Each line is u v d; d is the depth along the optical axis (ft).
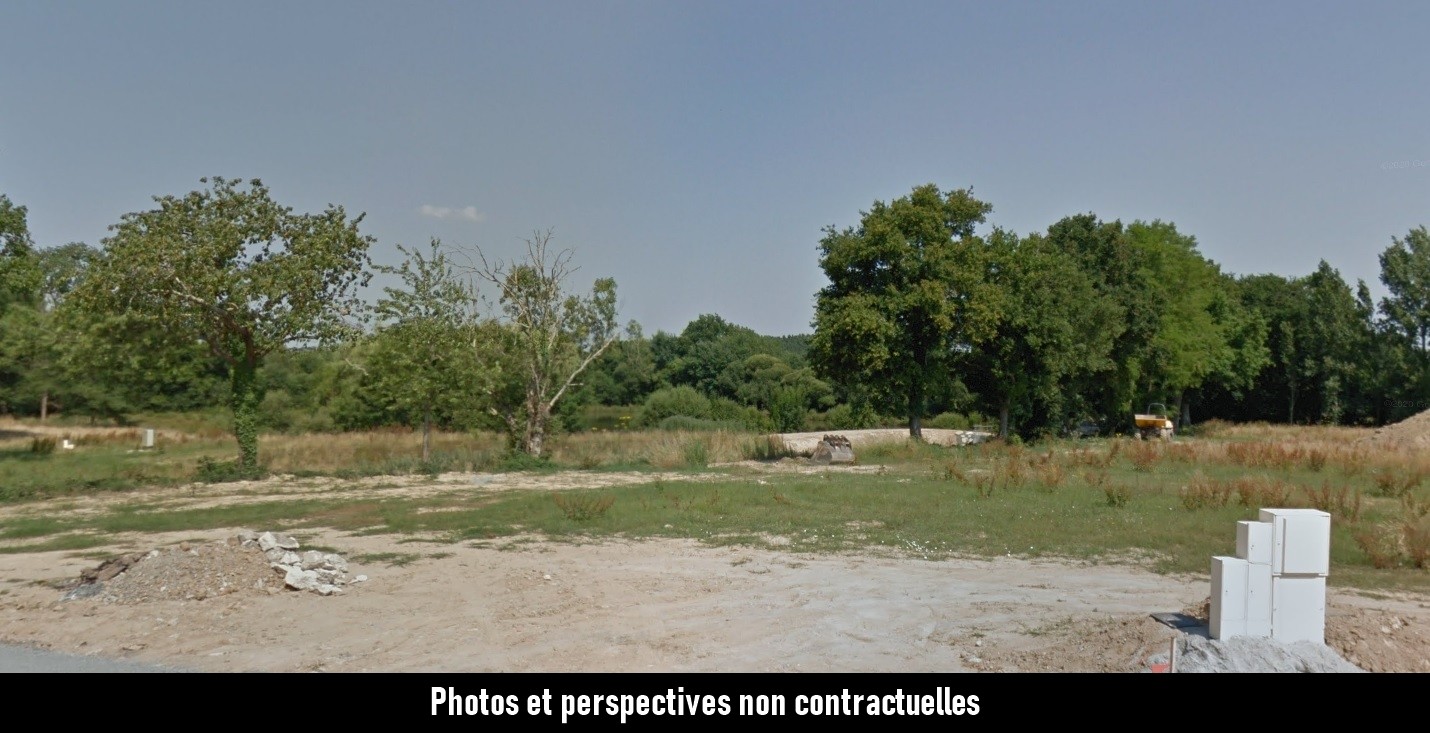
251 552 40.29
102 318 92.84
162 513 63.57
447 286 104.88
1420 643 27.53
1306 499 60.95
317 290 91.81
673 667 28.12
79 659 29.55
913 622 33.19
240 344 91.71
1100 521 55.67
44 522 60.08
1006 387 126.00
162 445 133.80
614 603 36.09
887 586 39.14
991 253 121.29
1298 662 25.16
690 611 34.86
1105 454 100.94
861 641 30.86
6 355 181.68
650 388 266.98
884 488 73.20
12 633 32.68
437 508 64.59
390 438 135.03
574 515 58.18
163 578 38.14
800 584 39.52
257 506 66.54
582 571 42.34
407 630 32.50
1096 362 143.02
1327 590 38.55
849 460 102.63
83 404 195.93
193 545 41.42
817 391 239.71
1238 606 26.21
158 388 201.57
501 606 35.73
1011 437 123.65
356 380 157.48
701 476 87.81
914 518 57.47
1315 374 234.38
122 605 36.11
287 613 34.86
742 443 114.11
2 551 49.96
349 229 94.38
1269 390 249.34
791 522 56.39
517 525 56.13
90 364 103.60
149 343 91.50
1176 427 218.38
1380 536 47.88
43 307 201.16
